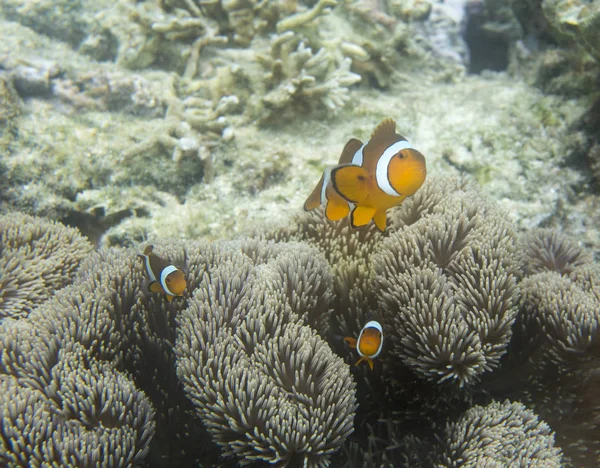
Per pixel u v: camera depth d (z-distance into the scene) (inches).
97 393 16.4
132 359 19.5
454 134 37.0
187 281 20.0
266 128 38.1
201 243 21.8
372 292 20.0
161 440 18.6
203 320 17.3
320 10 36.7
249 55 38.6
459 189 22.9
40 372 17.1
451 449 16.8
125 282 20.1
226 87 38.1
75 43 44.7
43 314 19.1
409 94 42.4
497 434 16.5
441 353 16.4
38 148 34.2
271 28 40.0
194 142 34.8
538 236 24.9
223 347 16.2
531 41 43.8
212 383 15.7
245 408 15.3
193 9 39.9
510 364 19.8
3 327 18.9
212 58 40.3
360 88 43.3
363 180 13.7
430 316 16.6
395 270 18.2
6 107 34.5
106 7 43.7
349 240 23.1
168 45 41.0
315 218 24.0
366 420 19.3
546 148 36.1
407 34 42.9
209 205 34.2
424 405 18.6
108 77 37.7
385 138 13.6
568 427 18.6
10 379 16.6
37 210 33.5
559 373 18.6
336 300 20.8
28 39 41.5
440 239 18.5
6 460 14.8
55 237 25.5
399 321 17.5
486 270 17.4
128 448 15.7
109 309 19.2
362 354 16.1
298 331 17.1
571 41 36.2
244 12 38.9
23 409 15.6
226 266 19.1
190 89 39.0
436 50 45.4
